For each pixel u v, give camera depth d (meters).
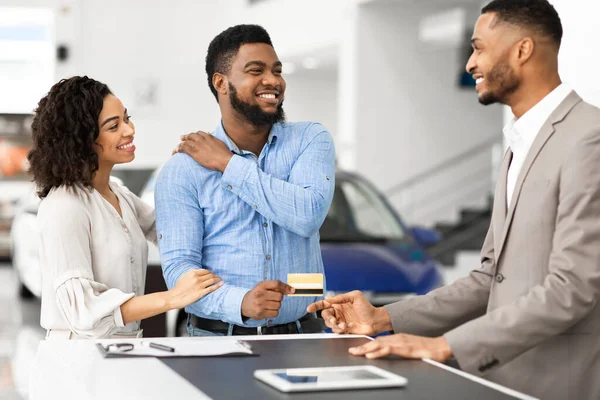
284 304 2.73
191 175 2.74
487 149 12.40
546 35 2.40
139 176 6.85
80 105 2.66
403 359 2.20
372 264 5.62
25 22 14.64
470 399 1.78
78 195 2.70
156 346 2.26
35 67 14.75
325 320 2.58
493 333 2.20
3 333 7.12
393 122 12.03
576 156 2.26
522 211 2.38
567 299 2.18
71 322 2.58
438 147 12.23
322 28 12.77
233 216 2.75
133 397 1.79
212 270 2.77
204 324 2.75
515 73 2.43
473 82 12.08
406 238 6.13
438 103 12.18
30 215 8.20
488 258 2.69
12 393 5.01
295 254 2.81
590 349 2.36
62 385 1.89
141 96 15.56
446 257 10.17
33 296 9.03
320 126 2.90
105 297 2.56
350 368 2.02
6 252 12.58
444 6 11.55
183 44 15.80
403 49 11.98
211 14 15.92
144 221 3.07
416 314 2.61
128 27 15.44
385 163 12.03
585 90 3.71
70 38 14.91
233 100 2.75
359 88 11.85
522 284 2.37
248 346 2.29
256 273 2.75
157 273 4.44
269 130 2.86
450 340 2.21
